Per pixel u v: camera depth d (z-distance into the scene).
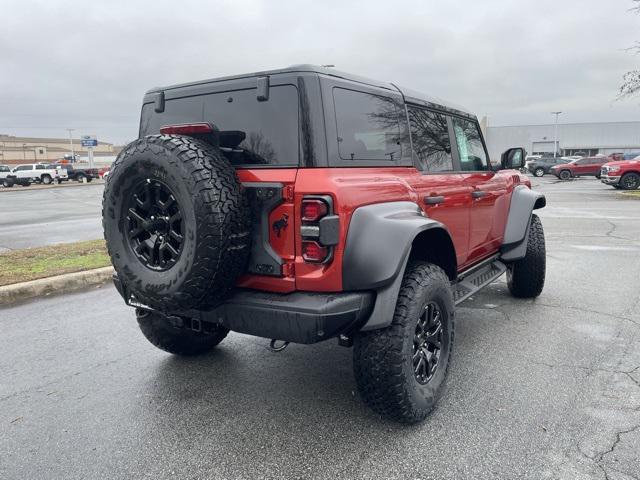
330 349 4.20
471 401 3.20
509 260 5.11
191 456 2.66
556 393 3.29
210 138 2.71
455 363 3.81
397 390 2.75
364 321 2.73
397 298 2.75
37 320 5.07
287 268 2.60
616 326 4.61
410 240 2.74
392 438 2.79
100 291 6.25
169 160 2.49
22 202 23.53
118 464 2.60
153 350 4.23
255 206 2.65
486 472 2.46
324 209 2.49
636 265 7.18
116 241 2.81
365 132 2.98
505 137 76.06
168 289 2.59
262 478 2.46
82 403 3.29
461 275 4.11
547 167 39.69
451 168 4.09
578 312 5.06
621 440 2.71
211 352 4.16
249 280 2.73
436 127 3.91
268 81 2.76
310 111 2.63
